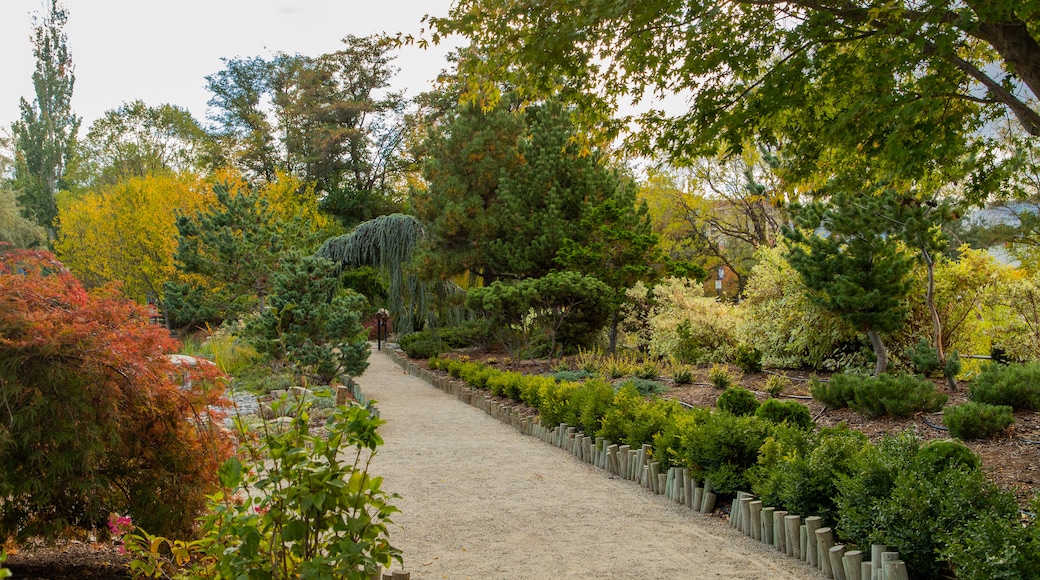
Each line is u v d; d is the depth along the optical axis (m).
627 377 13.38
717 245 33.22
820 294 10.88
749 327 13.34
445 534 5.69
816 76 6.71
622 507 6.54
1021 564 3.60
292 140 43.50
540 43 6.69
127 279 25.64
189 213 26.12
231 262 19.39
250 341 14.65
